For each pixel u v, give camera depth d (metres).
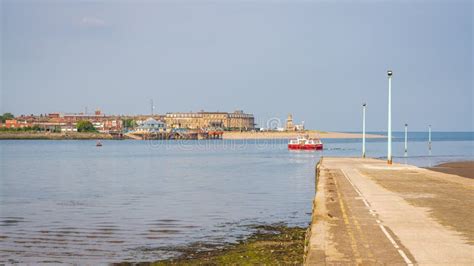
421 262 16.31
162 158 149.00
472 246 18.38
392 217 24.06
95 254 27.55
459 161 99.81
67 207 46.31
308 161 126.75
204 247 28.88
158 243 30.28
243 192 58.62
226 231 34.00
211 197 53.75
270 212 42.91
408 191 34.41
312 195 55.38
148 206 46.69
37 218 39.88
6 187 66.25
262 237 31.42
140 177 82.19
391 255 17.14
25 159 144.50
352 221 23.00
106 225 36.59
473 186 37.75
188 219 39.16
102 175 87.06
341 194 32.34
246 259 24.28
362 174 47.38
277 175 83.88
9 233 33.59
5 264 25.72
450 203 28.73
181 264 24.50
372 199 30.14
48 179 79.12
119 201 50.62
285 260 23.39
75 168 106.31
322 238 19.58
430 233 20.52
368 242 18.95
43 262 26.05
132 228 35.31
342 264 16.11
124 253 27.69
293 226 35.94
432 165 84.88
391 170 52.03
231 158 145.62
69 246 29.59
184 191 60.03
